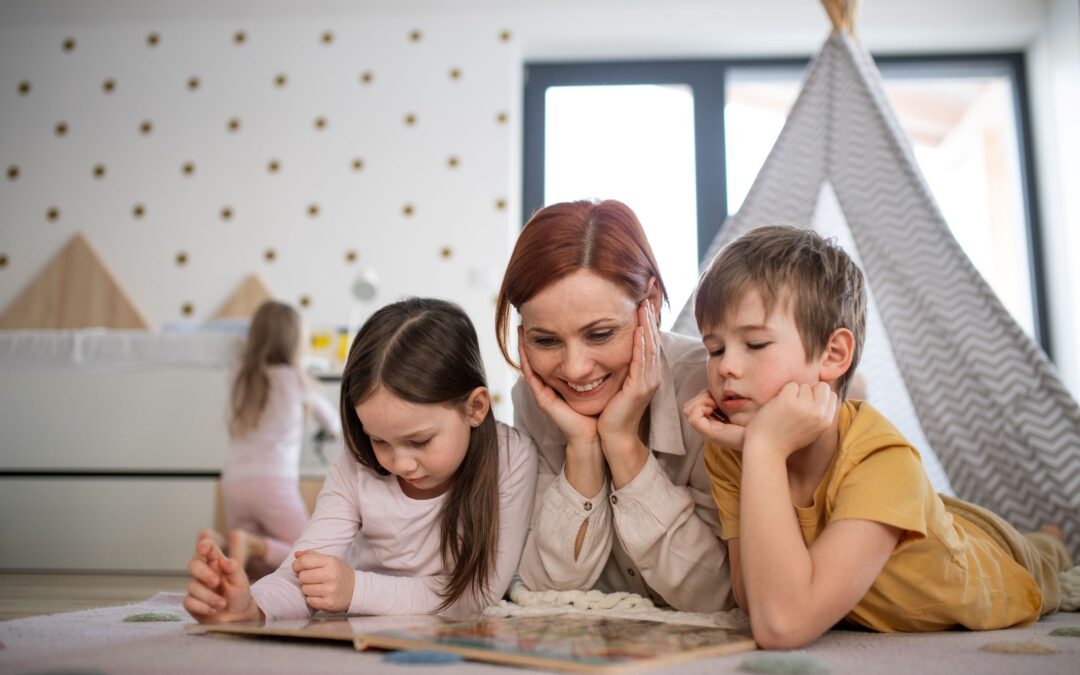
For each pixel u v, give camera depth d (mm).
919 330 1714
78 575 2393
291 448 2479
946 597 904
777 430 833
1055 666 683
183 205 3748
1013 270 3822
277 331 2512
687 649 695
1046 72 3549
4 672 639
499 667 646
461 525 1055
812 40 3691
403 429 965
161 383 2627
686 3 3697
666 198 3748
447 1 3809
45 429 2621
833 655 739
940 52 3752
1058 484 1536
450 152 3713
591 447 1063
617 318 1004
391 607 1003
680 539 1033
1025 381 1597
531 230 1042
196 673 632
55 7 3910
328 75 3801
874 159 1851
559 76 3883
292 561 1028
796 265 888
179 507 2557
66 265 3701
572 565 1091
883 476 841
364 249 3672
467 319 1070
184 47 3857
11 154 3828
